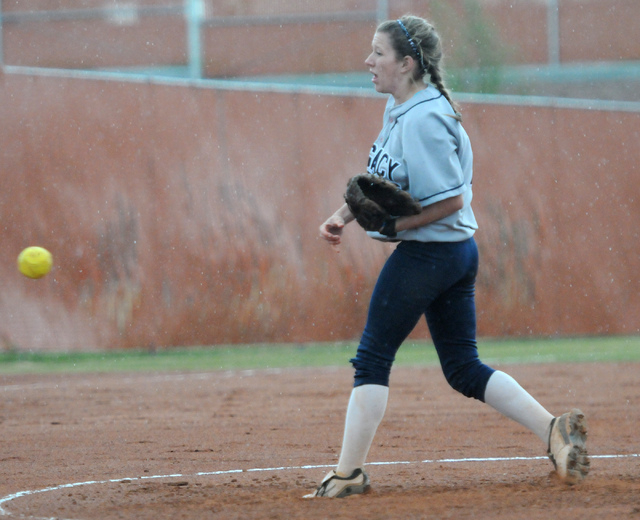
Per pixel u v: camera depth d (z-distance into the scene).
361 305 61.53
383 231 13.34
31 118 55.69
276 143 60.91
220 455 19.56
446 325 14.43
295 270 60.50
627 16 93.50
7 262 54.88
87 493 14.51
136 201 57.38
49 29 88.88
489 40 91.44
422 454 19.44
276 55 89.94
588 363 45.28
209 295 58.59
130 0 89.31
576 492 13.04
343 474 13.59
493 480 15.13
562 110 67.94
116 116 57.28
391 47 13.85
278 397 32.62
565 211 67.62
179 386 37.16
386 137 14.10
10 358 52.84
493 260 65.56
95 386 37.44
